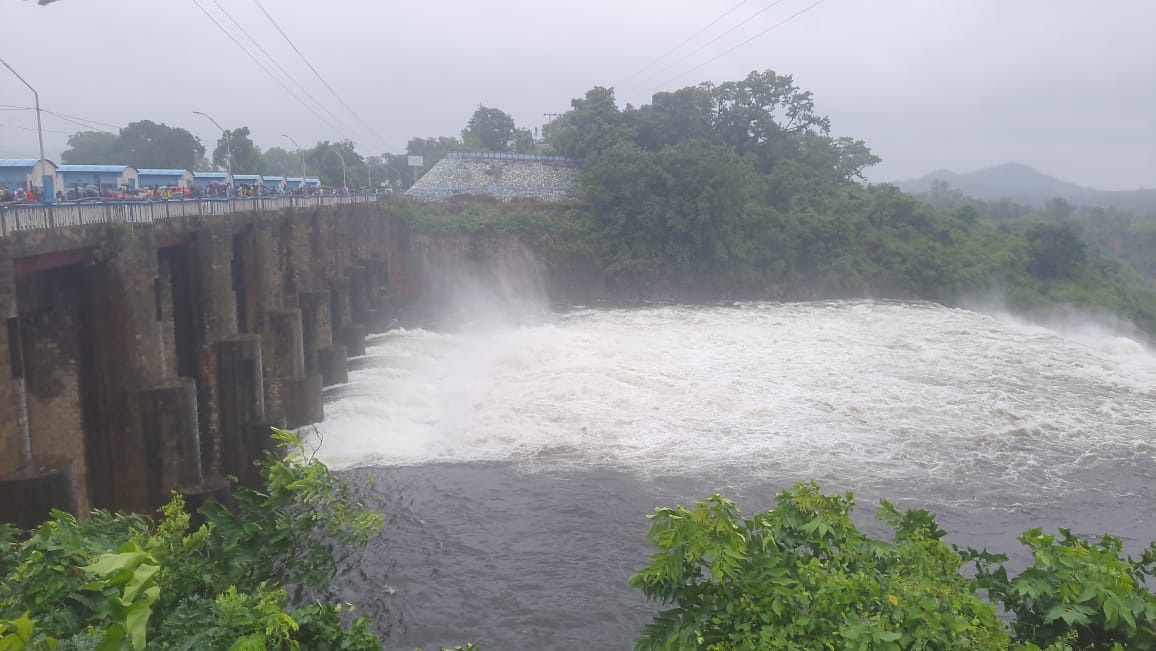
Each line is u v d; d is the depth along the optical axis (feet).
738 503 78.23
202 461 95.30
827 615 22.41
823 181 296.30
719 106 297.94
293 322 109.81
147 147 277.64
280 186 217.56
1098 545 27.71
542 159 275.59
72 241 66.49
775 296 239.09
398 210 218.59
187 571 24.54
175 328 98.78
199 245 92.53
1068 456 94.17
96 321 73.10
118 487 74.64
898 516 29.94
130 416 73.56
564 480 84.79
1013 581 26.05
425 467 89.51
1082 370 134.72
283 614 19.62
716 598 24.08
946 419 106.32
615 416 106.11
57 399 74.84
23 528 55.88
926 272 235.81
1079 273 245.65
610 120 278.26
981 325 181.06
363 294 175.01
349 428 103.30
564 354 140.36
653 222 231.71
